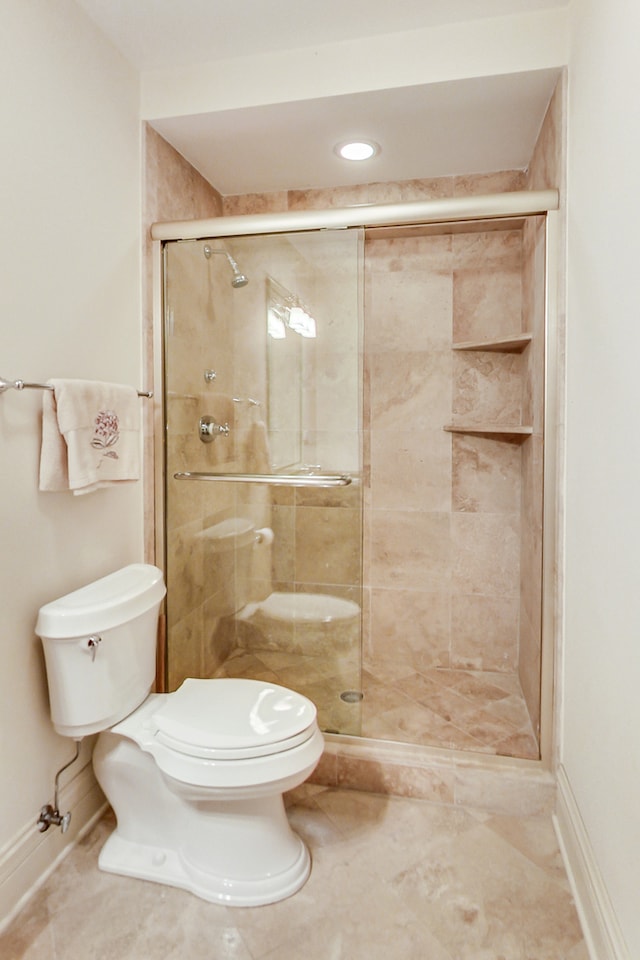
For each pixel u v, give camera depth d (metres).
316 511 2.02
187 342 2.02
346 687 1.98
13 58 1.33
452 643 2.60
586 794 1.41
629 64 1.10
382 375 2.58
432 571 2.59
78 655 1.42
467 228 2.26
